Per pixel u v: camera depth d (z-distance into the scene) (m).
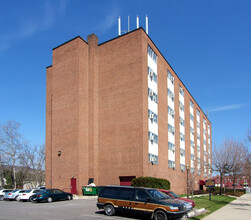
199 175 58.47
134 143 31.19
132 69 33.12
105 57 35.75
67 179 32.47
